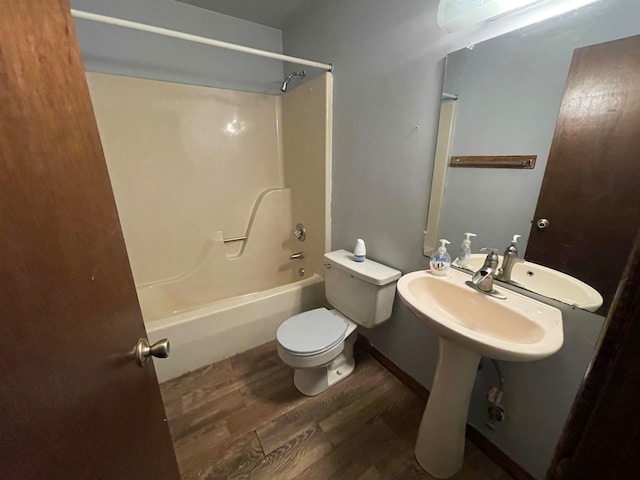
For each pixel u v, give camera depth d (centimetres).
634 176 74
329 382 158
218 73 206
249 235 229
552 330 83
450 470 113
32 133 35
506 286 107
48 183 37
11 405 28
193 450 123
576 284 89
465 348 89
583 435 29
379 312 149
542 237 95
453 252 125
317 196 202
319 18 175
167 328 154
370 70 146
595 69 78
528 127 94
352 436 130
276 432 131
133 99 181
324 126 180
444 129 118
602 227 81
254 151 230
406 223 143
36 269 34
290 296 194
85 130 48
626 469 26
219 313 169
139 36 177
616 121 75
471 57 105
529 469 110
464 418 110
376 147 151
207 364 172
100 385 44
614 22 73
